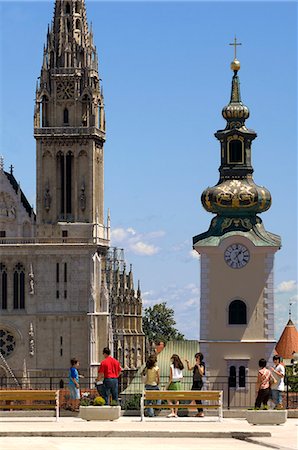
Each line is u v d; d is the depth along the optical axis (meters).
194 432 95.25
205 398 104.94
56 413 104.50
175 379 110.06
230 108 167.25
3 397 106.00
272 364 160.38
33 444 89.75
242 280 161.25
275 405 109.44
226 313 161.12
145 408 106.94
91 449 87.19
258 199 163.12
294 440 92.31
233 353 160.62
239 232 161.62
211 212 165.00
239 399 159.00
